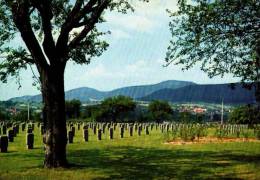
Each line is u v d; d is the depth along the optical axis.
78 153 22.19
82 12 15.66
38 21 19.70
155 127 64.75
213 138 35.34
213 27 17.16
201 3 16.97
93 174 14.55
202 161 18.77
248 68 17.00
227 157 20.59
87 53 20.36
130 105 110.25
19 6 14.26
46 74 15.72
